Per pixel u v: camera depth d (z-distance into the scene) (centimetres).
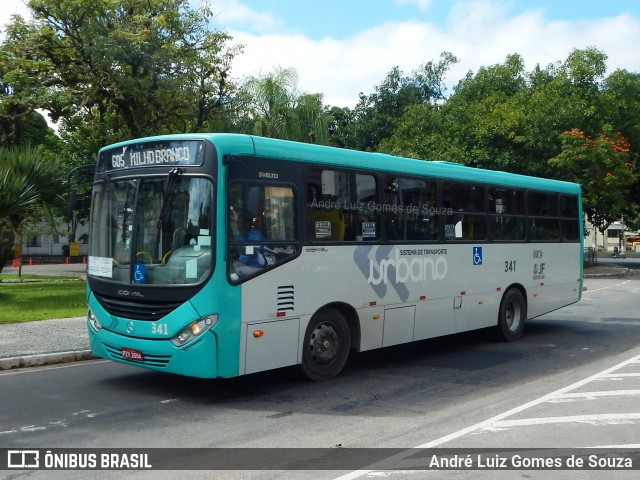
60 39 2150
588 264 3934
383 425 684
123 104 2183
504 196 1246
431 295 1056
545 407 763
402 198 1005
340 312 912
